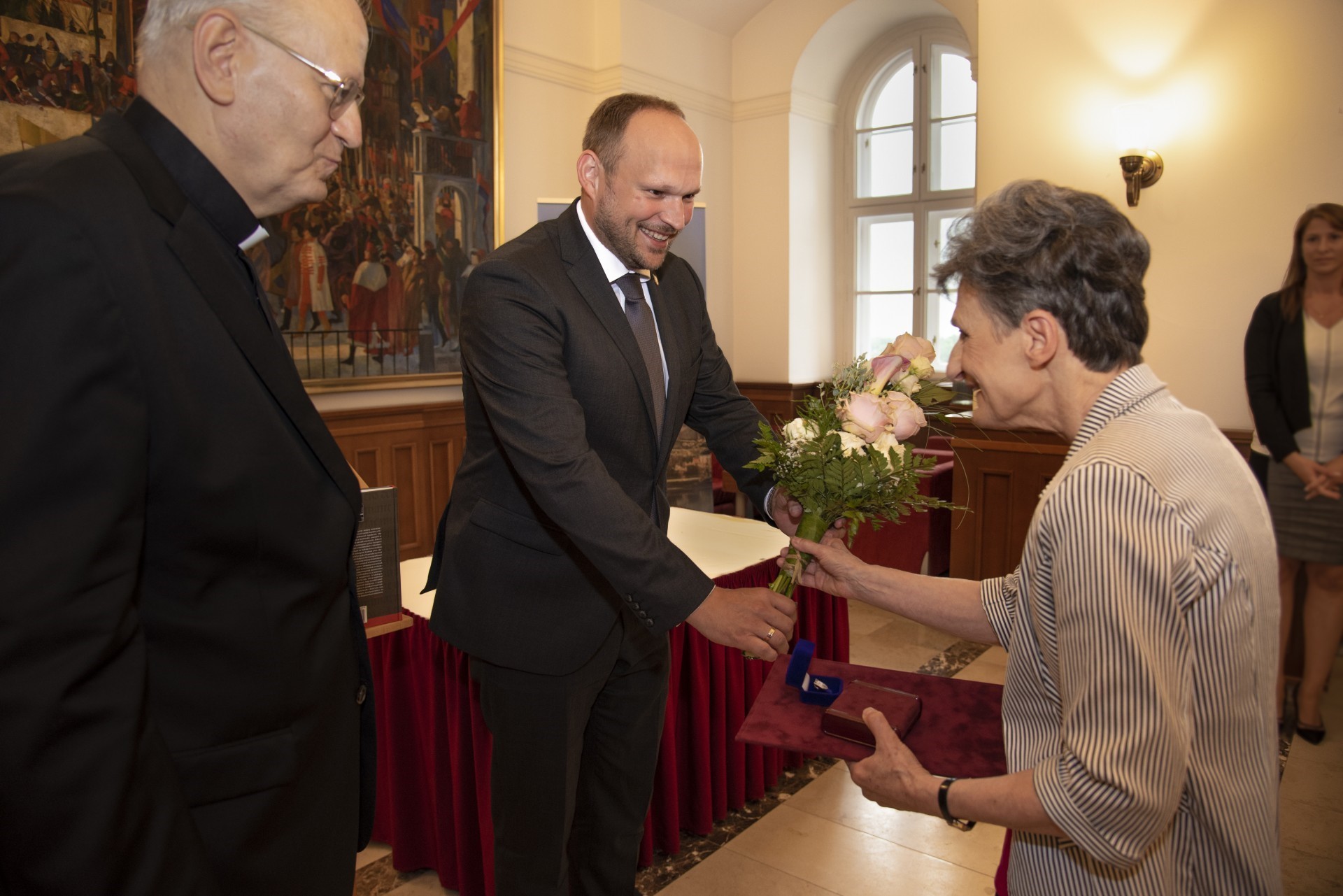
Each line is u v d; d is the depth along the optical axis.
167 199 0.92
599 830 1.91
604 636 1.68
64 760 0.75
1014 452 4.37
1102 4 4.01
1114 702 0.81
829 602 2.82
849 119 7.22
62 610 0.76
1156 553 0.81
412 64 4.95
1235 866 0.91
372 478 4.99
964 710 1.26
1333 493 2.93
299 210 4.54
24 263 0.77
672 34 6.40
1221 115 3.76
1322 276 2.92
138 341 0.85
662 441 1.76
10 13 3.54
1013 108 4.29
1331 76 3.52
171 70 0.94
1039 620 0.94
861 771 1.09
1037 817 0.88
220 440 0.93
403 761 2.29
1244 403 3.80
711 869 2.36
